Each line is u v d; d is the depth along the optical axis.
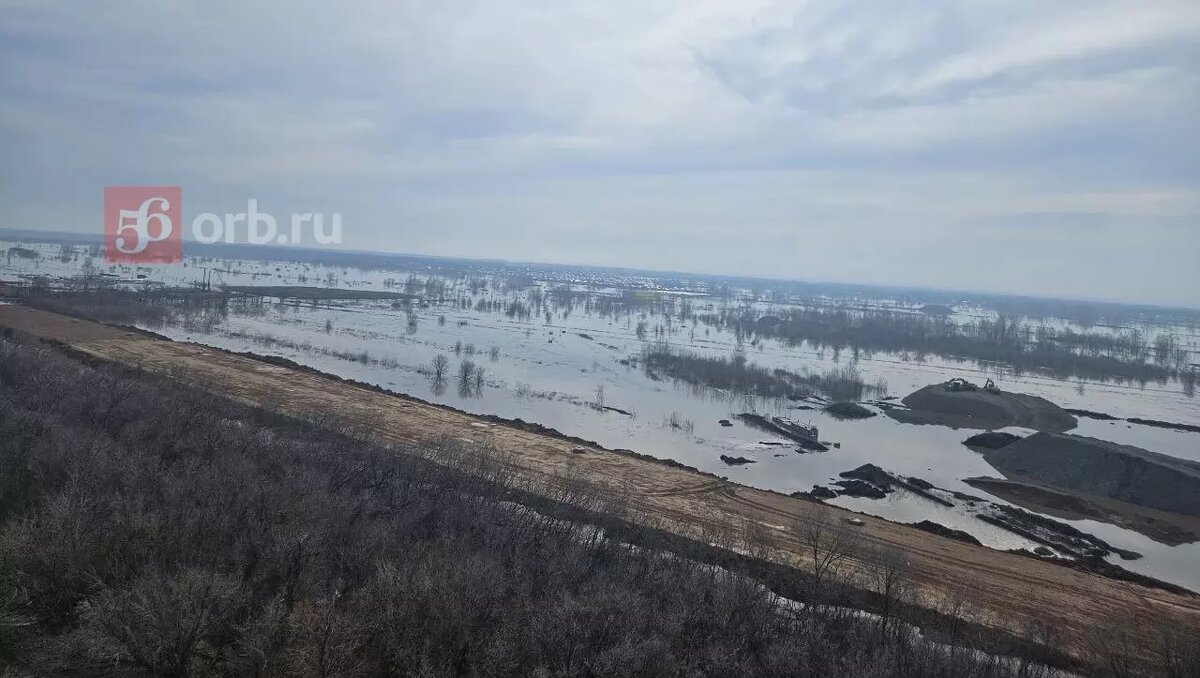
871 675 17.91
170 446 31.16
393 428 46.12
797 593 26.09
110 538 20.30
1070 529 39.09
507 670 16.92
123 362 57.22
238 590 18.41
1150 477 45.88
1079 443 50.69
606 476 39.88
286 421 41.41
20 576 18.47
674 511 35.09
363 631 17.81
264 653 16.55
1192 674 21.55
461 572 19.84
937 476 49.44
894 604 25.44
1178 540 39.62
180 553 20.61
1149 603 28.98
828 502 41.50
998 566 31.47
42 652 16.88
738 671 18.59
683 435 55.72
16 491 24.44
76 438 28.80
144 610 16.52
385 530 23.47
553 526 27.39
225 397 45.19
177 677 16.25
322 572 20.69
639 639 18.44
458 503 27.86
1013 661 22.31
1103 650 23.77
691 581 23.47
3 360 43.25
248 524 22.58
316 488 26.38
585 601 19.70
